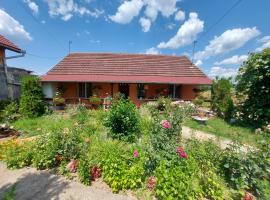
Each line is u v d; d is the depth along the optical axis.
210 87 15.24
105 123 6.75
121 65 17.22
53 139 4.96
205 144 5.23
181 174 3.73
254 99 9.95
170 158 4.26
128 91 16.67
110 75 16.09
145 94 16.64
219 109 12.32
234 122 10.46
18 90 13.60
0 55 11.97
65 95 16.03
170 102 11.69
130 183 3.86
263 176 4.21
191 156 4.62
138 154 4.38
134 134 6.23
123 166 4.04
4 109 10.88
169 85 16.50
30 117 10.82
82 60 17.53
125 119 6.30
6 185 3.86
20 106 11.26
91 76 15.61
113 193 3.71
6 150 5.10
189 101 14.10
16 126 8.59
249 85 9.95
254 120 9.94
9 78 13.07
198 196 3.63
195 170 4.21
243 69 10.55
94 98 14.38
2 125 7.50
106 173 4.02
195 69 17.33
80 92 16.27
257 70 9.61
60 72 16.11
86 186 3.89
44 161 4.57
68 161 4.62
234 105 11.56
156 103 12.02
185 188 3.51
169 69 17.19
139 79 15.27
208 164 4.34
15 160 4.66
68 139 4.87
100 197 3.56
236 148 4.51
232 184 3.99
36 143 5.09
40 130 7.21
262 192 3.82
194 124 9.74
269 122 9.30
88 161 4.26
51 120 9.64
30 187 3.79
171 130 5.77
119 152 4.44
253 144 6.50
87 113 10.14
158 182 3.60
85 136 5.99
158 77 16.08
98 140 5.68
